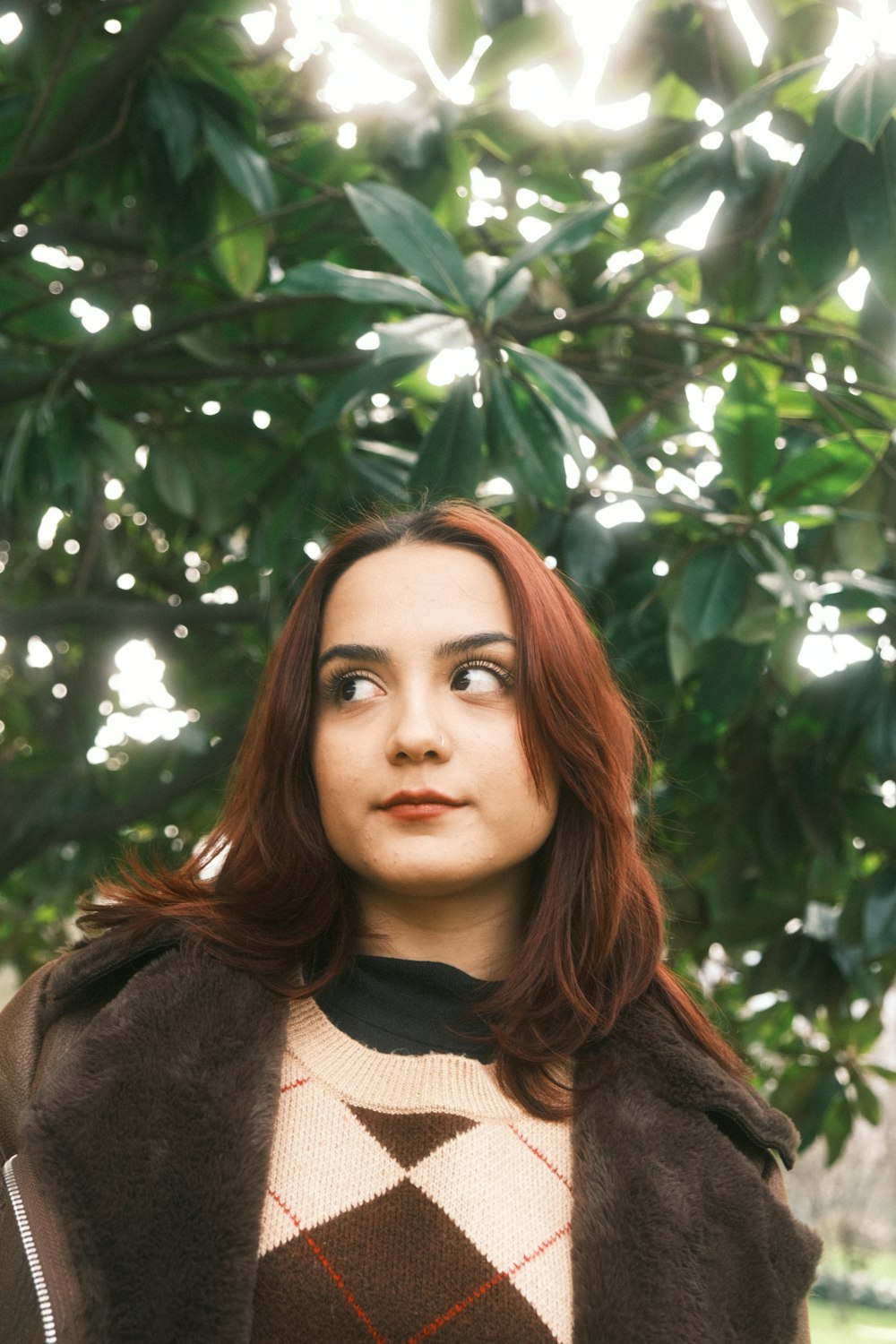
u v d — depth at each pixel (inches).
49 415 91.9
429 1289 38.5
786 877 99.6
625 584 97.3
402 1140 40.4
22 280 102.8
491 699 42.4
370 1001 43.4
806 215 70.5
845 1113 123.0
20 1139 39.3
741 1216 40.8
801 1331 42.6
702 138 82.0
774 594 81.1
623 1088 42.5
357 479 99.7
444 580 43.3
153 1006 40.9
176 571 158.2
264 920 44.3
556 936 44.0
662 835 94.6
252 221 85.5
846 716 92.8
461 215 89.4
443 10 80.4
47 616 117.5
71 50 81.1
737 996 127.0
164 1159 37.9
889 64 64.0
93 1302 36.2
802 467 82.5
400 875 40.9
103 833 124.0
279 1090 40.2
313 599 46.2
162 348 98.2
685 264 102.5
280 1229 38.9
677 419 104.1
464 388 71.2
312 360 93.3
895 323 79.7
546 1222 40.4
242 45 95.5
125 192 90.6
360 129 86.8
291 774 45.1
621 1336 37.6
